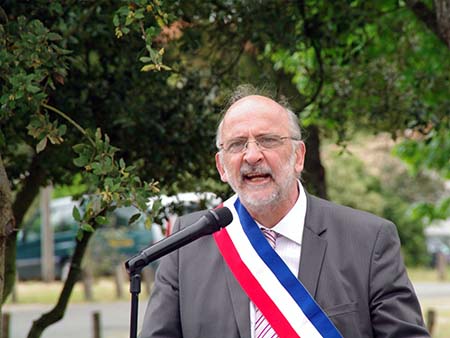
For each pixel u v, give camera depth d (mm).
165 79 8859
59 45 7656
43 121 6250
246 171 5016
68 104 8234
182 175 9289
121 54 8680
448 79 11492
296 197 5328
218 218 4914
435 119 11172
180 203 9195
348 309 5035
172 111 9102
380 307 5027
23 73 6195
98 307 26344
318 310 5047
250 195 5039
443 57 11805
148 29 6133
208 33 9336
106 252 32250
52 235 34344
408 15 10867
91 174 6270
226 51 9648
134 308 4809
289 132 5078
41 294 30125
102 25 8047
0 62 6227
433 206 15539
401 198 43219
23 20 6422
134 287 4812
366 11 9617
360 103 11203
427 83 11320
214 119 9297
